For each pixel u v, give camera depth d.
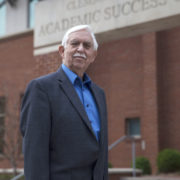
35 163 2.20
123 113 16.94
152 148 15.66
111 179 10.39
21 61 16.25
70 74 2.51
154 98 15.95
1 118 14.37
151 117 15.91
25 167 2.23
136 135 16.62
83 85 2.58
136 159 14.46
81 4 6.64
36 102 2.30
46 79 2.41
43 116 2.28
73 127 2.29
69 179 2.24
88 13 6.53
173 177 11.58
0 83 16.62
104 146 2.49
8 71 16.56
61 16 6.84
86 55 2.53
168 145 15.60
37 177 2.18
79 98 2.41
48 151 2.26
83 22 6.56
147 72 16.31
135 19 6.01
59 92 2.38
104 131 2.52
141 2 5.99
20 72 16.20
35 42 7.11
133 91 16.80
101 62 17.88
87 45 2.53
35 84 2.36
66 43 2.54
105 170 2.54
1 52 16.92
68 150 2.27
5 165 14.73
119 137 16.86
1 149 13.41
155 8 5.83
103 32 6.32
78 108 2.35
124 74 17.17
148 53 16.38
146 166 14.20
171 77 15.91
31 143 2.23
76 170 2.28
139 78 16.72
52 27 6.92
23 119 2.34
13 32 17.80
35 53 7.08
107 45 17.80
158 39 16.34
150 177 10.79
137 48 16.95
